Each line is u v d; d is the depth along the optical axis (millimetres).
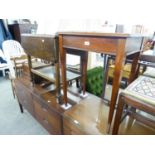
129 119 1101
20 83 1695
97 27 2014
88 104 1300
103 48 750
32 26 3416
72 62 1947
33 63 1783
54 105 1253
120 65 707
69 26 1994
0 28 3277
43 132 1617
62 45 994
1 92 2629
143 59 1238
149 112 708
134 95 756
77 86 1632
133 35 687
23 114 1970
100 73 2000
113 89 795
